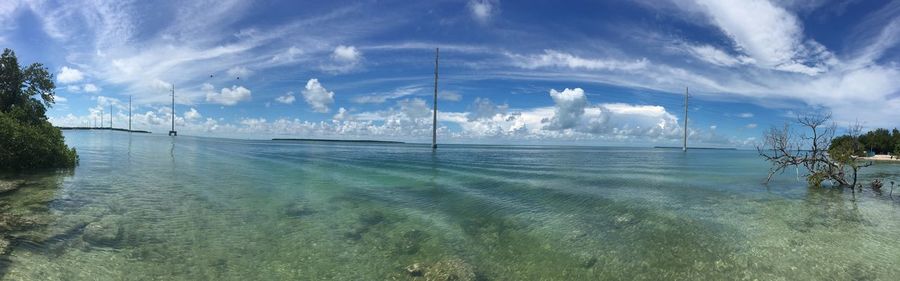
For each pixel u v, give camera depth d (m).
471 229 10.88
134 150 46.34
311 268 7.97
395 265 8.19
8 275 6.98
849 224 12.15
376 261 8.40
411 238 10.00
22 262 7.59
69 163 25.73
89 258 8.05
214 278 7.36
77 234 9.50
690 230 11.00
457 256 8.74
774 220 12.50
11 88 35.12
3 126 21.95
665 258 8.76
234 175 22.75
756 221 12.29
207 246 9.09
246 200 14.52
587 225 11.40
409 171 27.02
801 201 16.28
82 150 43.53
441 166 32.19
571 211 13.25
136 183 18.36
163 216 11.66
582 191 17.80
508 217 12.29
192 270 7.70
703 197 16.70
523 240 9.93
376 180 21.34
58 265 7.61
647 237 10.27
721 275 7.86
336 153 56.41
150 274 7.43
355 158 43.25
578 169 30.97
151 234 9.82
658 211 13.44
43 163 24.02
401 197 15.72
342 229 10.74
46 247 8.49
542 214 12.75
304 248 9.14
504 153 70.88
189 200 14.22
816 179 21.16
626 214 12.90
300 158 41.19
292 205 13.78
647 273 7.95
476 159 45.31
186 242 9.33
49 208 12.27
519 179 22.58
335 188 18.03
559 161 43.50
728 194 17.73
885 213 13.98
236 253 8.71
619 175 26.00
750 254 9.09
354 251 9.00
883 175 31.22
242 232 10.26
